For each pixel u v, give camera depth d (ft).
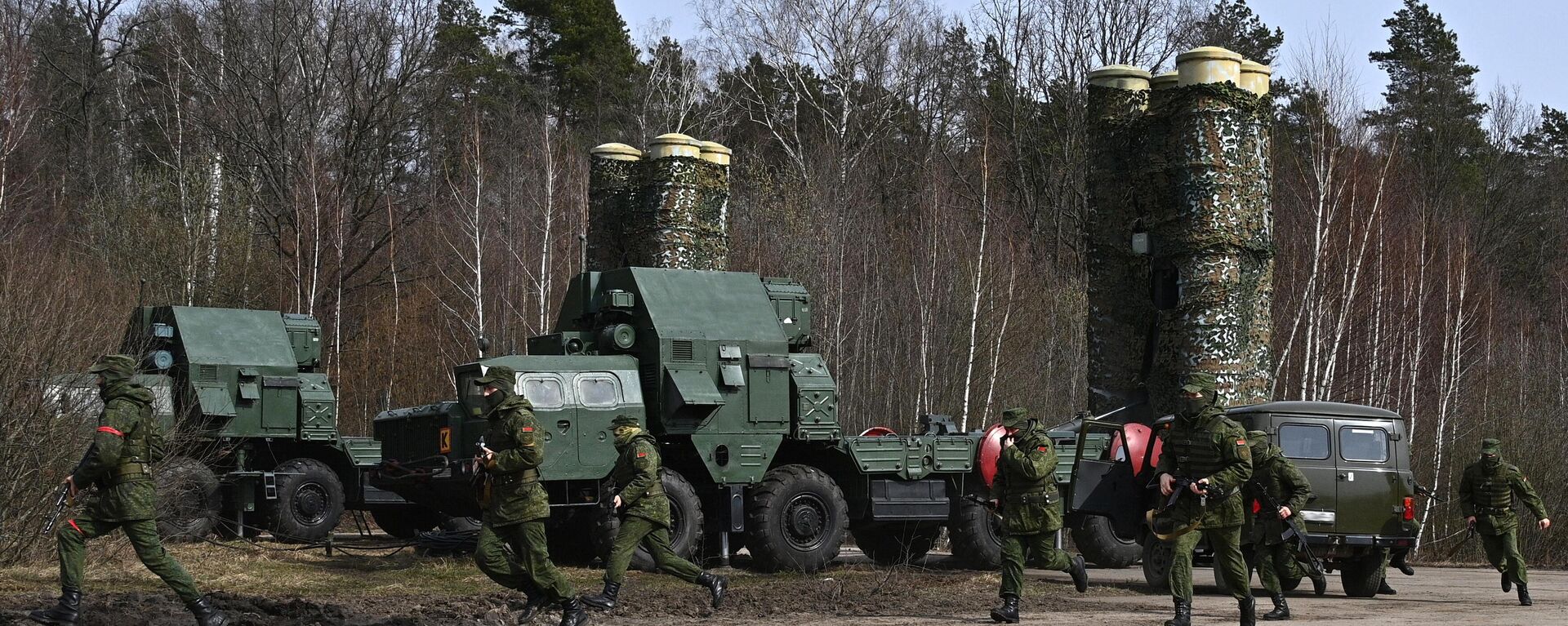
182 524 59.16
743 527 53.62
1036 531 36.94
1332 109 99.25
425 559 54.13
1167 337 67.51
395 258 137.49
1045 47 148.87
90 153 144.56
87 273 87.76
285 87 120.06
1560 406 88.84
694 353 53.72
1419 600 47.29
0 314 48.26
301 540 61.77
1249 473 34.06
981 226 109.70
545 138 121.08
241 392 65.05
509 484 33.19
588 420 51.42
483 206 124.67
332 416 67.46
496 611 36.99
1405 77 198.18
